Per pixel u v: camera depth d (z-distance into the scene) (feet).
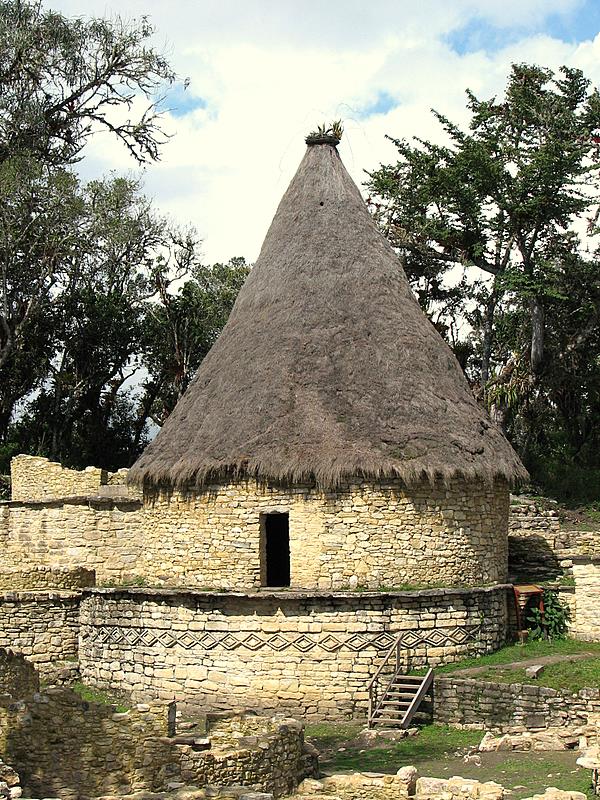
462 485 84.28
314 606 79.30
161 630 84.07
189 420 88.63
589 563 89.40
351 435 81.35
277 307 89.71
